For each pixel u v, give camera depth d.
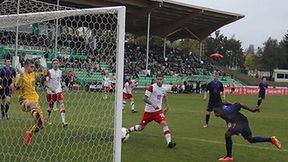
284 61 101.81
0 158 7.28
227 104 8.56
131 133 11.30
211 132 12.32
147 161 7.79
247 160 8.35
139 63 49.84
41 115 8.98
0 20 7.45
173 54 61.31
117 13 6.36
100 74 9.07
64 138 9.00
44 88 11.84
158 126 12.95
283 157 8.70
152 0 43.25
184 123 14.63
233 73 67.75
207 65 62.03
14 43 11.23
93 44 7.75
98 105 10.00
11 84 10.27
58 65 11.32
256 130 13.54
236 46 124.00
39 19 7.58
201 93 43.09
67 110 10.79
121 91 6.27
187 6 46.94
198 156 8.48
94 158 7.35
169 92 42.38
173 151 8.93
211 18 53.31
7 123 10.28
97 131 9.48
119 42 6.24
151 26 55.91
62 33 8.59
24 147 8.16
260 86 24.48
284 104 29.47
